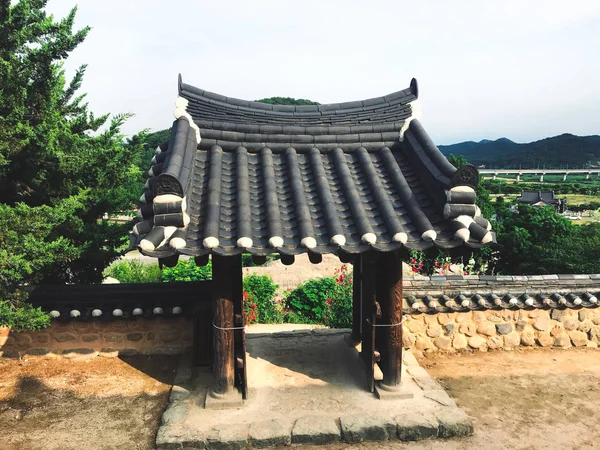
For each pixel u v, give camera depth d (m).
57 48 6.92
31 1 7.32
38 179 7.34
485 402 5.49
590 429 4.93
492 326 6.93
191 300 6.52
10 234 5.61
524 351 6.98
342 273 10.90
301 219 4.39
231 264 4.84
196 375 5.82
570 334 7.05
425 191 4.88
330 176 5.22
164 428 4.59
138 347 6.62
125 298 6.54
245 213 4.38
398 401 5.09
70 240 7.46
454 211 4.24
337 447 4.48
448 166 4.55
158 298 6.55
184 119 5.27
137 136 7.91
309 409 4.95
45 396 5.52
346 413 4.84
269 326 8.88
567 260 13.46
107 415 5.10
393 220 4.37
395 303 5.07
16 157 6.86
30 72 6.88
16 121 6.51
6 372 6.12
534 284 7.06
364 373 5.74
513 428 4.91
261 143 5.50
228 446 4.41
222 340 4.95
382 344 5.24
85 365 6.36
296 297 10.38
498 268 15.89
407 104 6.10
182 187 3.93
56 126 7.13
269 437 4.45
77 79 8.66
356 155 5.53
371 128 5.67
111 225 8.22
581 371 6.33
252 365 6.11
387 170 5.27
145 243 3.71
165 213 3.88
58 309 6.38
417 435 4.61
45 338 6.48
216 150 5.30
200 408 4.98
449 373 6.27
